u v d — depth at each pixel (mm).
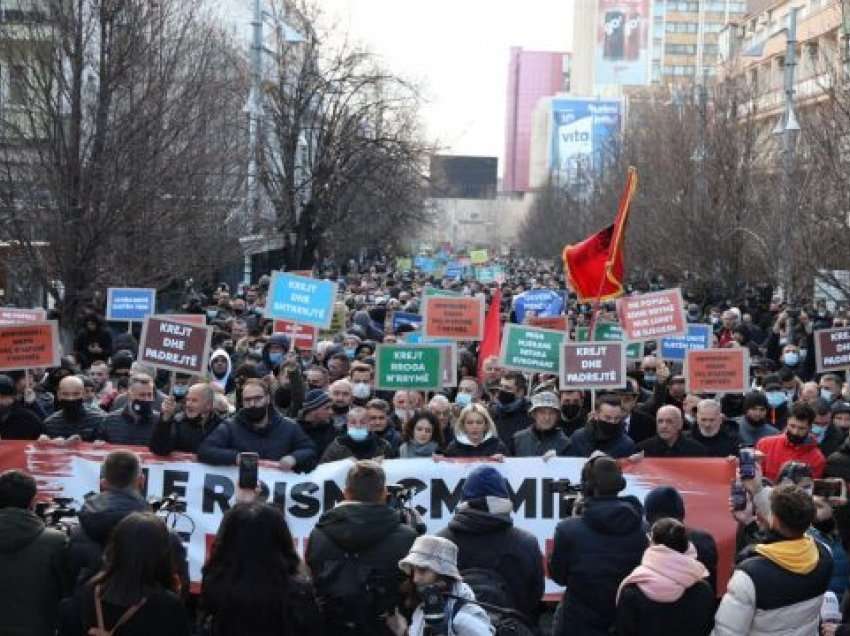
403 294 33781
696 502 9578
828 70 31859
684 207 39250
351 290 38344
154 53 22547
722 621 6570
